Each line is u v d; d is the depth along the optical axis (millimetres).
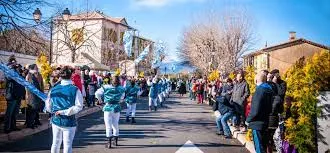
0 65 8336
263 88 7367
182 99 36656
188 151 9766
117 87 10062
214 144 10875
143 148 10047
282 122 7852
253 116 7320
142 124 15227
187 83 55031
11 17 13609
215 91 20922
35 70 12125
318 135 7434
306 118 7582
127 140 11250
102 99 10141
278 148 7887
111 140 10125
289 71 8383
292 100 7918
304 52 46438
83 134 12109
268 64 46188
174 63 62406
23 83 8008
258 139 7340
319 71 7578
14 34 15133
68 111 6691
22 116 15203
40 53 19312
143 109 23047
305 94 7570
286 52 46531
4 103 12680
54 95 6785
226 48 49812
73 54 38438
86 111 19000
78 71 15859
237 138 11867
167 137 11945
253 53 50344
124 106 24047
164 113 20453
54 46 38625
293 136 7684
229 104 12148
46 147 9758
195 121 16844
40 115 16047
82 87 15875
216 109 12656
